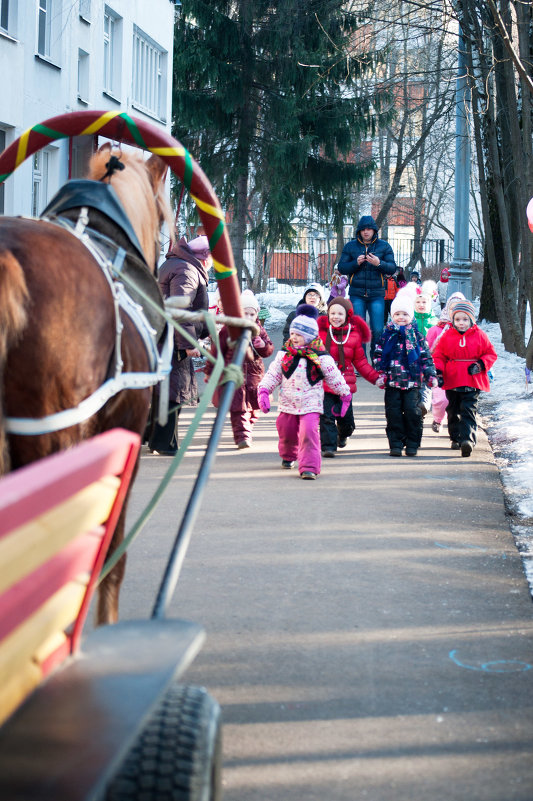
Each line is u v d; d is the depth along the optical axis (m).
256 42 37.84
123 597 6.76
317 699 5.16
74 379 4.05
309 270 61.62
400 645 5.95
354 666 5.61
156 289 5.34
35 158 22.75
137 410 4.84
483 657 5.78
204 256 12.52
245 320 5.51
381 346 12.62
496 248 28.98
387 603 6.70
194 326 12.11
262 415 16.38
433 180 66.62
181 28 37.81
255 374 13.28
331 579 7.22
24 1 21.28
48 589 2.66
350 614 6.48
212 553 7.87
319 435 11.69
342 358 12.80
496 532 8.60
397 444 12.52
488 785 4.30
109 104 27.73
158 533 8.49
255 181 42.59
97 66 26.56
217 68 37.09
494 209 28.27
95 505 2.83
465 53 19.83
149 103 32.41
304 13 36.56
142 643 3.10
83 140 24.06
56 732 2.59
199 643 3.15
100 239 5.08
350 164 39.59
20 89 21.30
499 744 4.68
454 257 26.52
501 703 5.14
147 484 10.50
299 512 9.29
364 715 4.98
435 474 11.26
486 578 7.29
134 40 30.61
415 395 12.47
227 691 5.24
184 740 3.10
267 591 6.93
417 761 4.50
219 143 40.38
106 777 2.45
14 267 3.74
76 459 2.49
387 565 7.57
